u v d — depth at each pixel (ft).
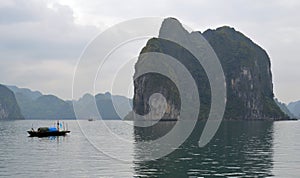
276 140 246.27
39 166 128.16
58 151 175.42
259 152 169.68
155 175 109.81
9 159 147.64
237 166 126.41
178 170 118.01
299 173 113.39
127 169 119.55
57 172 116.26
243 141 235.61
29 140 247.09
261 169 120.47
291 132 358.84
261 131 375.45
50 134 283.18
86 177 107.86
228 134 316.40
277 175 110.32
